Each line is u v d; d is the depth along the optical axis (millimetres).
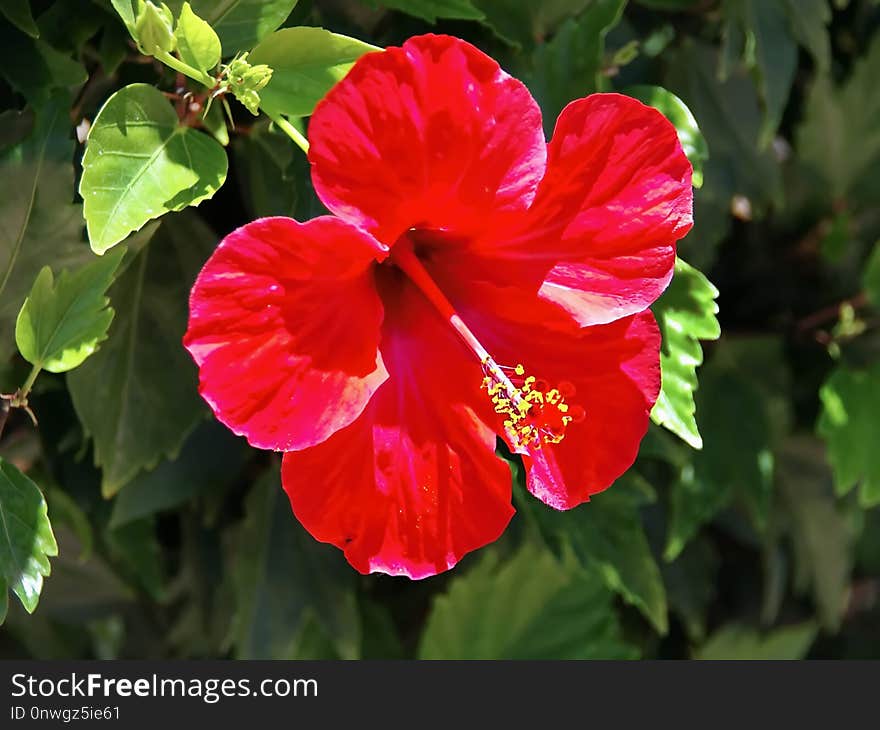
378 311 682
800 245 890
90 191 673
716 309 734
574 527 786
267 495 820
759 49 795
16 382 757
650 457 855
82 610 869
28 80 717
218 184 688
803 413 886
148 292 758
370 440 683
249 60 688
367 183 663
